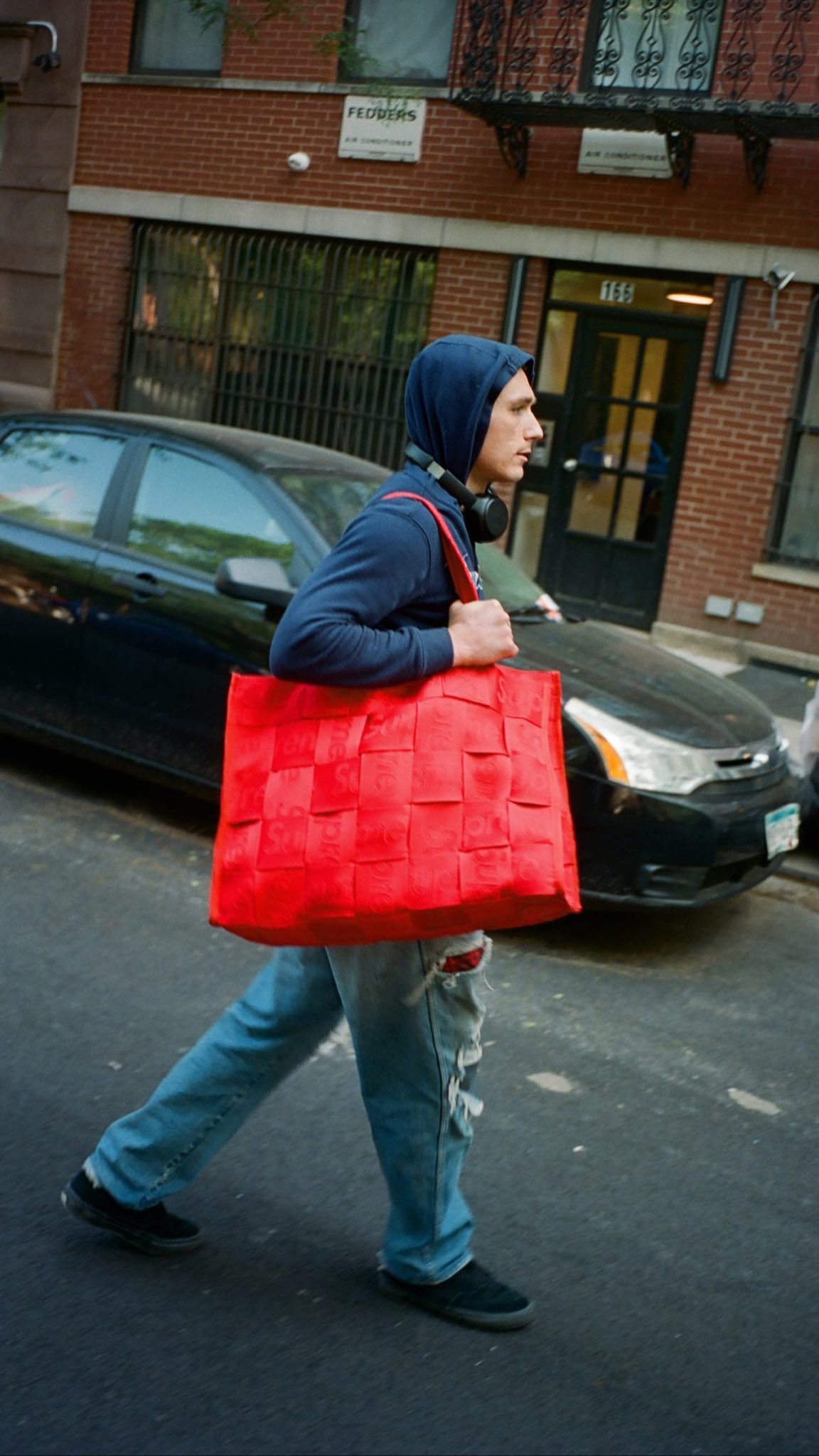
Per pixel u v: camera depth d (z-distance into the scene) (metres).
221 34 12.14
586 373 11.09
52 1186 3.15
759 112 9.27
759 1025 4.59
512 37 10.70
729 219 10.23
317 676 2.29
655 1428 2.56
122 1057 3.83
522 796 2.39
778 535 10.59
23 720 6.06
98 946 4.57
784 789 5.29
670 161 10.11
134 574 5.70
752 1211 3.42
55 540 5.97
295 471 5.69
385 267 11.70
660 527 10.98
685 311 10.66
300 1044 2.71
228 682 5.43
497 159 10.97
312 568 5.26
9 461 6.33
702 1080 4.12
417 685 2.39
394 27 11.45
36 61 12.70
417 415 2.47
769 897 5.96
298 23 11.59
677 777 4.89
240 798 2.44
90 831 5.69
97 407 13.07
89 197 12.75
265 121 11.89
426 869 2.34
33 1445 2.34
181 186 12.37
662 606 10.88
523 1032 4.31
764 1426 2.61
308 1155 3.42
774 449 10.34
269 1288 2.85
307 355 12.11
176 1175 2.81
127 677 5.71
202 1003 4.25
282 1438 2.42
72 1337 2.63
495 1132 3.67
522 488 11.41
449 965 2.52
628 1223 3.30
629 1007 4.61
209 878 5.33
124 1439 2.38
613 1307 2.95
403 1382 2.61
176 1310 2.74
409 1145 2.65
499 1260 3.08
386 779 2.36
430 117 11.17
